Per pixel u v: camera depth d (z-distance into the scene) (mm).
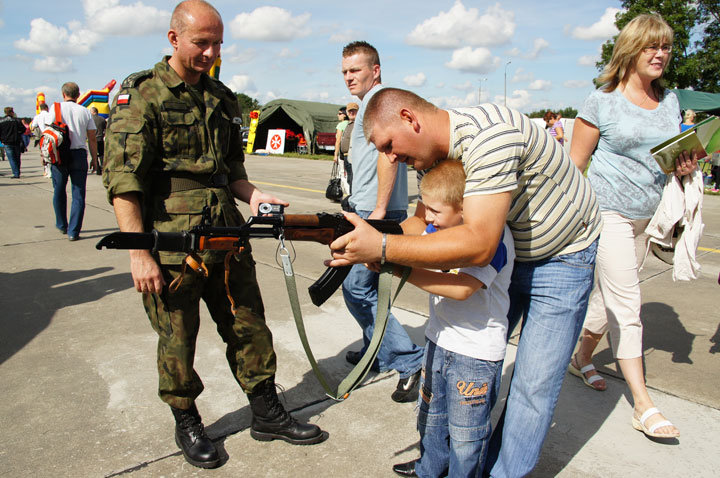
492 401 1992
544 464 2438
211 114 2260
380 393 3057
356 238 1658
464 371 1914
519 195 1865
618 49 2688
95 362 3354
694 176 2768
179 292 2229
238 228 1838
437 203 1800
